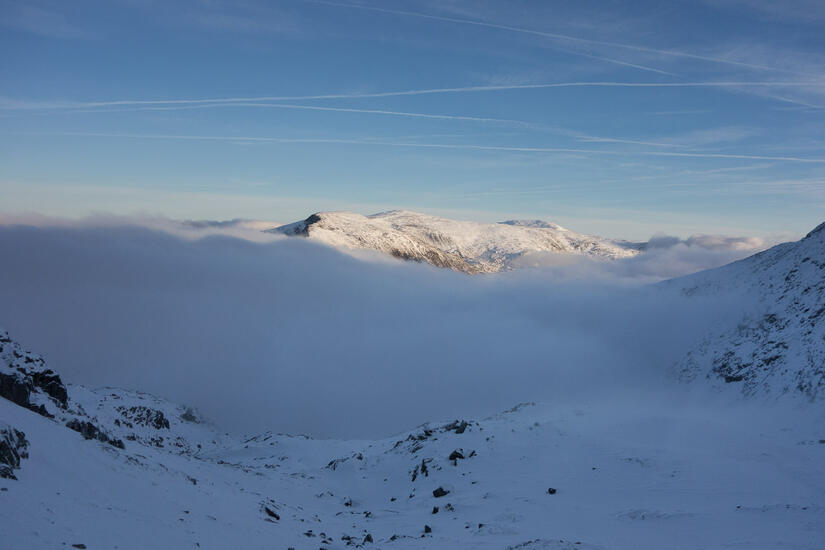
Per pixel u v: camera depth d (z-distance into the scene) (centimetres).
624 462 5047
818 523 3078
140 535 1938
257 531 2856
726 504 3712
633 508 3831
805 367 8731
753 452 5231
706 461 4878
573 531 3391
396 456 6931
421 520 4353
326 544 3105
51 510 1794
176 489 3050
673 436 5916
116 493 2358
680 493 4116
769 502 3672
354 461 7194
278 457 9406
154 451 5006
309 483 6475
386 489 5956
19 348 4003
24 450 2192
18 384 3388
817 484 4131
